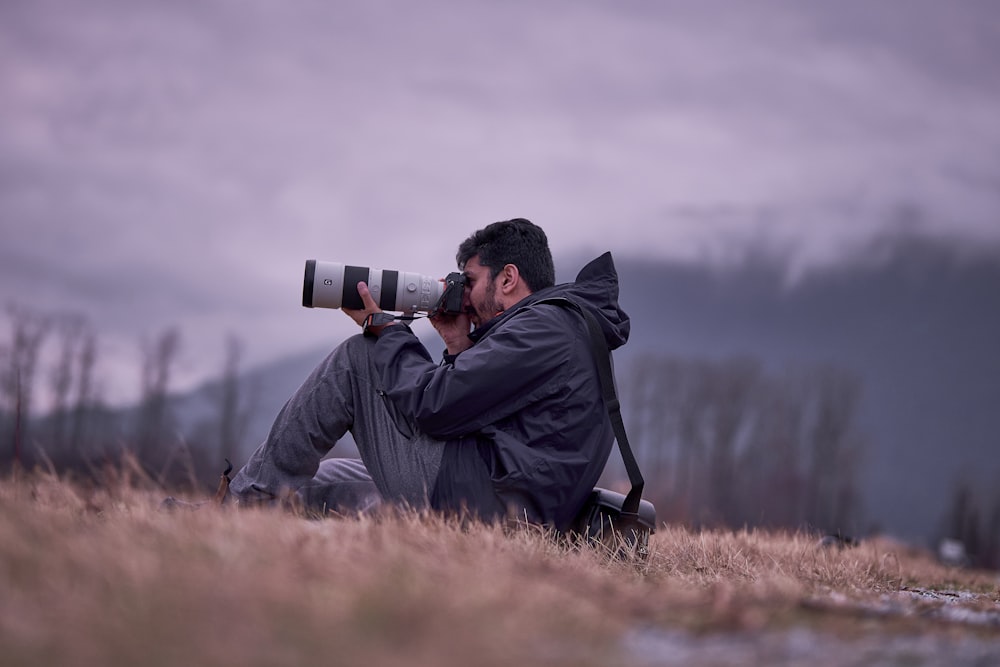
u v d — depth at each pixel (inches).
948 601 316.8
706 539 405.7
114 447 468.8
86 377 1710.1
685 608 208.7
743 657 169.0
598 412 354.3
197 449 625.0
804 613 212.8
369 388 356.2
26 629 156.0
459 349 378.6
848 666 165.6
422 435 350.6
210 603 172.9
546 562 256.5
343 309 368.8
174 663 149.1
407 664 150.9
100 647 152.7
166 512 276.7
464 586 197.2
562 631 179.6
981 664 169.2
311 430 354.6
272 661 150.9
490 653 159.3
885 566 445.4
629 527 349.4
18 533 215.2
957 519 2583.7
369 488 374.6
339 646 157.6
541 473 339.3
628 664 162.1
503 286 374.3
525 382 341.7
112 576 186.5
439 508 344.5
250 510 292.5
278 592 180.1
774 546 440.5
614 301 377.4
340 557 218.8
